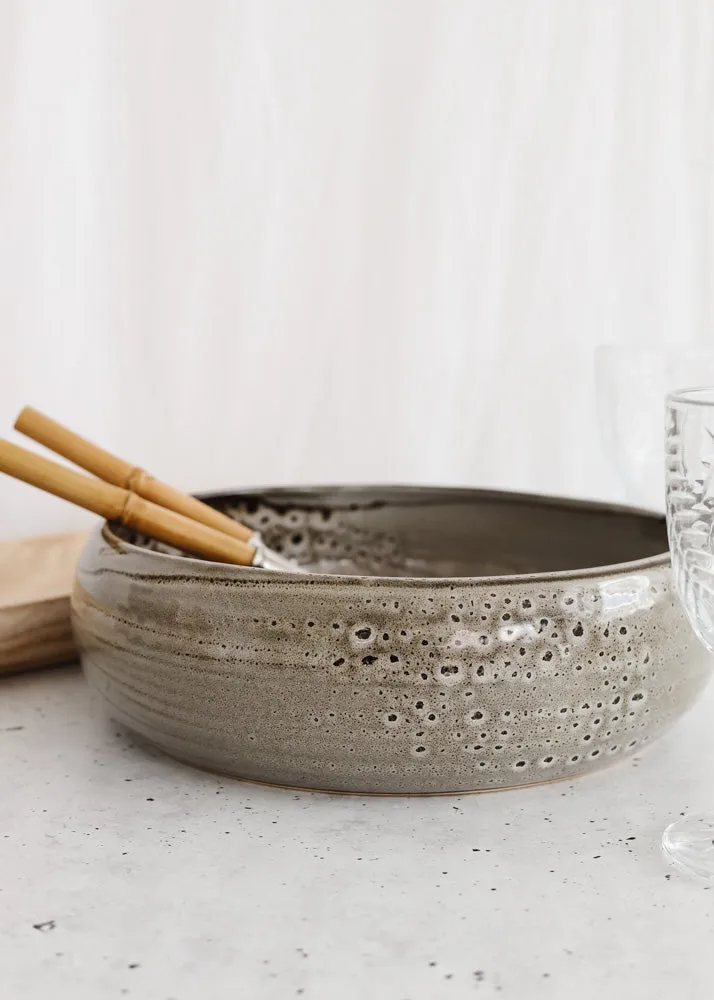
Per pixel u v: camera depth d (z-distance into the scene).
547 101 1.06
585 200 1.10
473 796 0.59
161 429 0.96
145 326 0.94
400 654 0.52
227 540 0.65
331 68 0.97
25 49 0.85
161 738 0.58
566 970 0.43
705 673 0.61
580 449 1.14
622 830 0.55
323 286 1.00
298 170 0.97
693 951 0.45
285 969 0.43
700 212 1.16
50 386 0.91
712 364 0.86
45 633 0.74
